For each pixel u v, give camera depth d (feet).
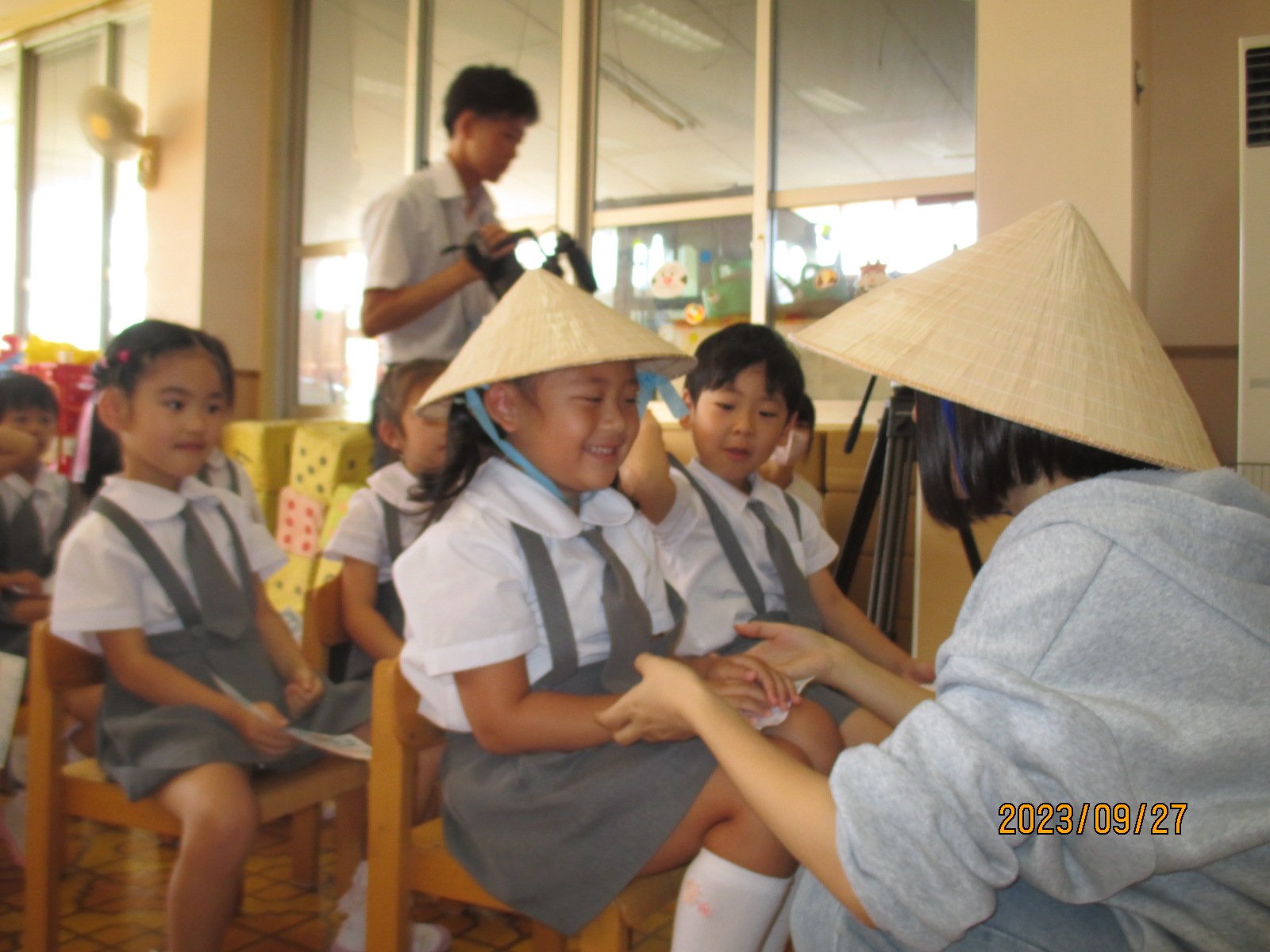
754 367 4.44
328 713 4.15
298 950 4.25
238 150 12.44
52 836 3.80
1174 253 8.22
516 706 2.94
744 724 2.34
